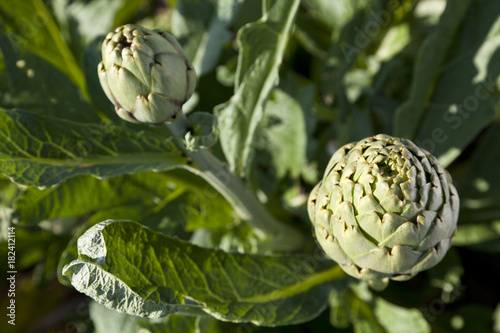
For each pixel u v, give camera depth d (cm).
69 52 87
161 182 75
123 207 73
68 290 96
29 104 73
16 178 62
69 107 73
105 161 64
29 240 90
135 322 74
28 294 94
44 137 63
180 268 62
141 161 65
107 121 74
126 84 57
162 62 57
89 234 59
